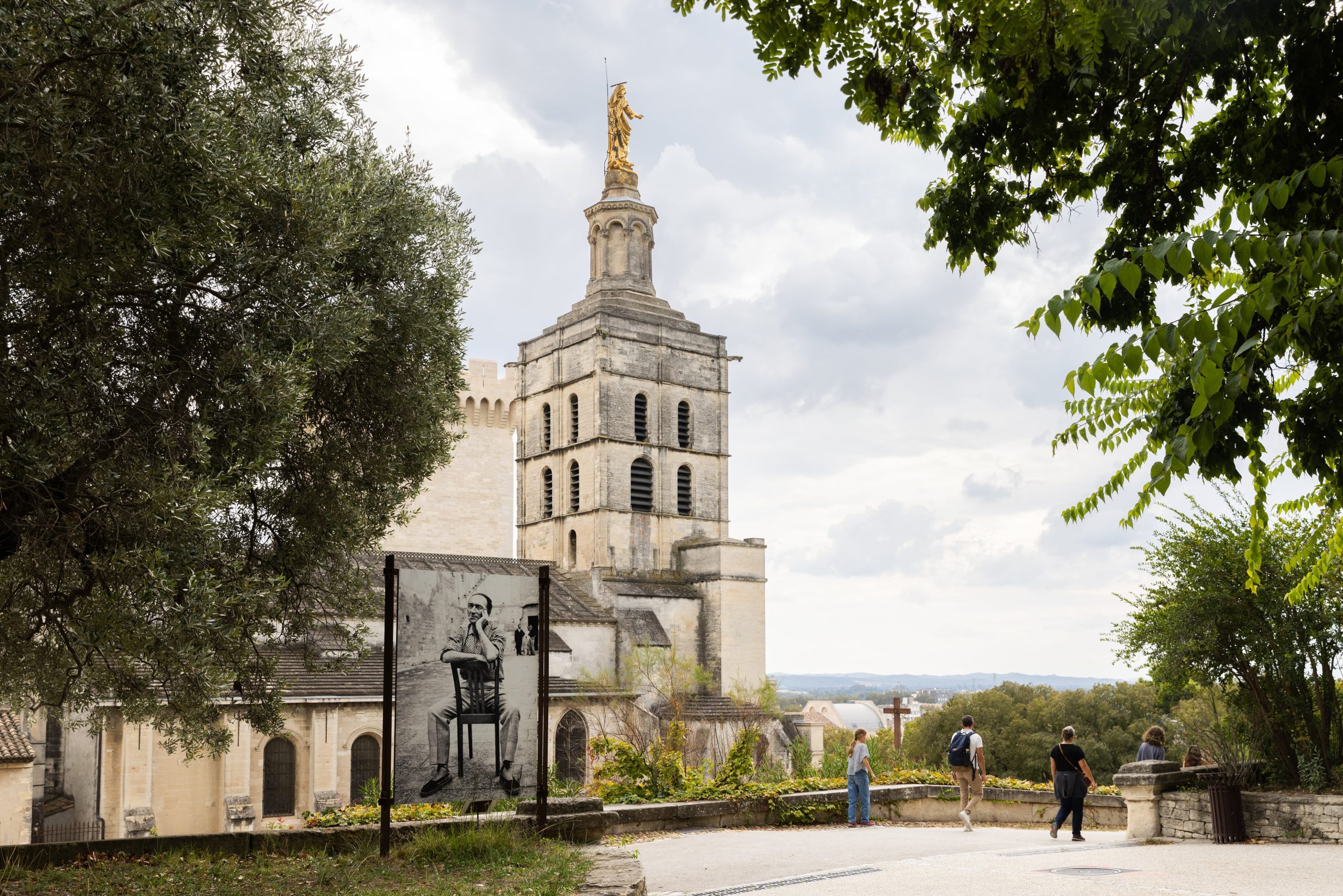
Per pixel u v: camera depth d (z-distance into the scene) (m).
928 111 7.69
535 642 12.35
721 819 19.89
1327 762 17.19
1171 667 18.42
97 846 11.40
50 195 9.91
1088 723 78.81
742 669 72.88
